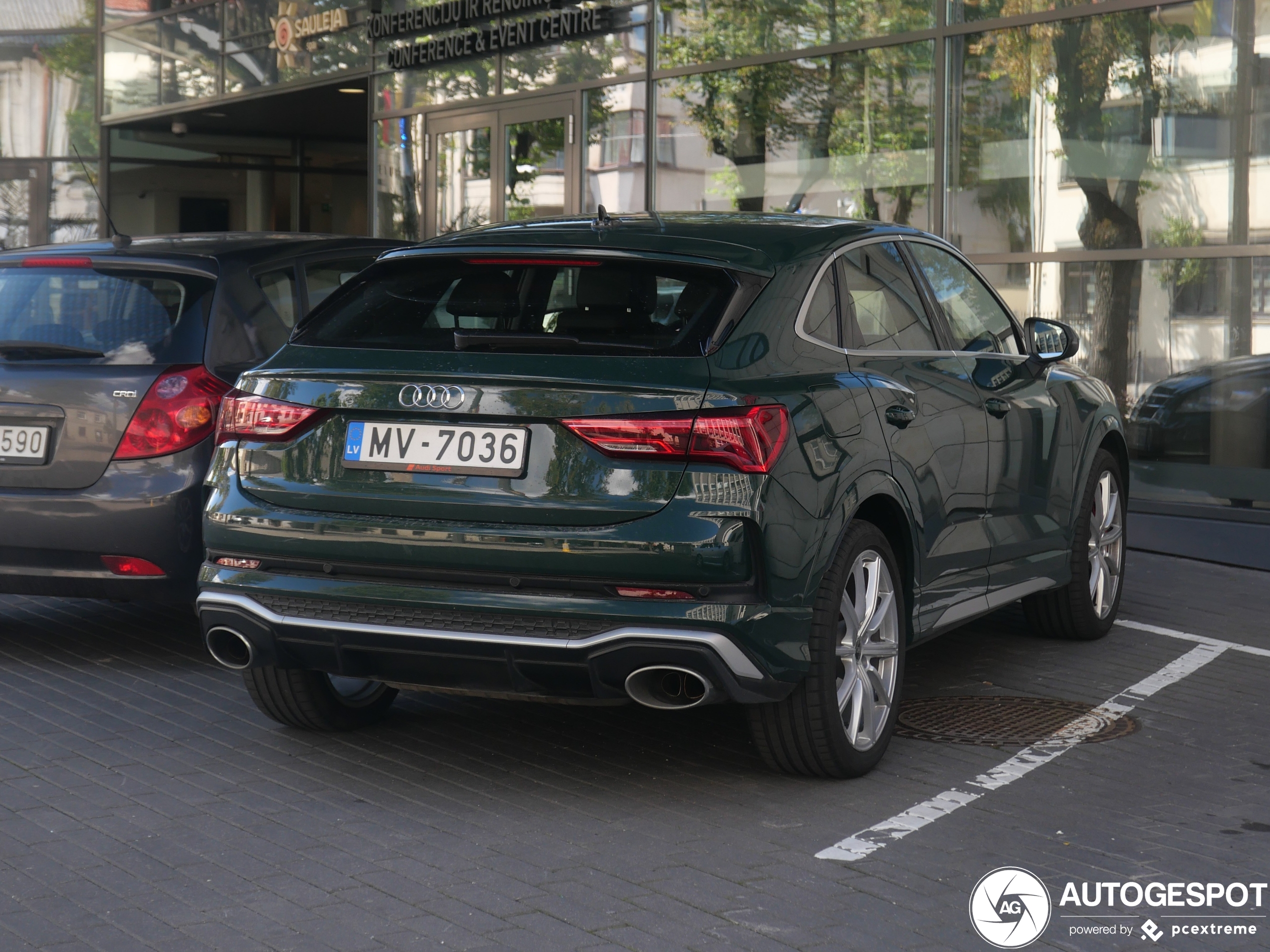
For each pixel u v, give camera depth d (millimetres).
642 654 4203
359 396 4480
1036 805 4578
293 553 4547
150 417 5969
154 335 6113
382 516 4445
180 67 20266
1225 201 9500
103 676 6133
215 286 6250
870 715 4855
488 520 4320
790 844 4211
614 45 13289
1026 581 6152
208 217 23312
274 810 4512
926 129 10930
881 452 4789
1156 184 9789
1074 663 6527
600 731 5398
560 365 4324
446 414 4387
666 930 3590
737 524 4195
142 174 22766
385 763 4992
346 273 6855
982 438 5629
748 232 4938
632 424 4223
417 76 15547
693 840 4242
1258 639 7074
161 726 5426
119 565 5984
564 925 3623
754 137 12141
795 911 3715
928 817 4457
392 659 4477
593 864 4047
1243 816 4504
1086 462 6668
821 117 11625
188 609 7488
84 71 23375
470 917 3674
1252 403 9422
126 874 3969
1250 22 9336
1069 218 10203
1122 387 10000
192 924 3627
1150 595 8125
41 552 6016
